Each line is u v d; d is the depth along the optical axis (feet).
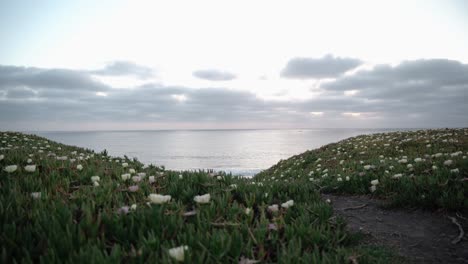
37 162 19.34
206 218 10.77
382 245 13.21
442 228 15.84
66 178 15.65
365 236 14.55
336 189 27.81
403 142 57.72
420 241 13.96
